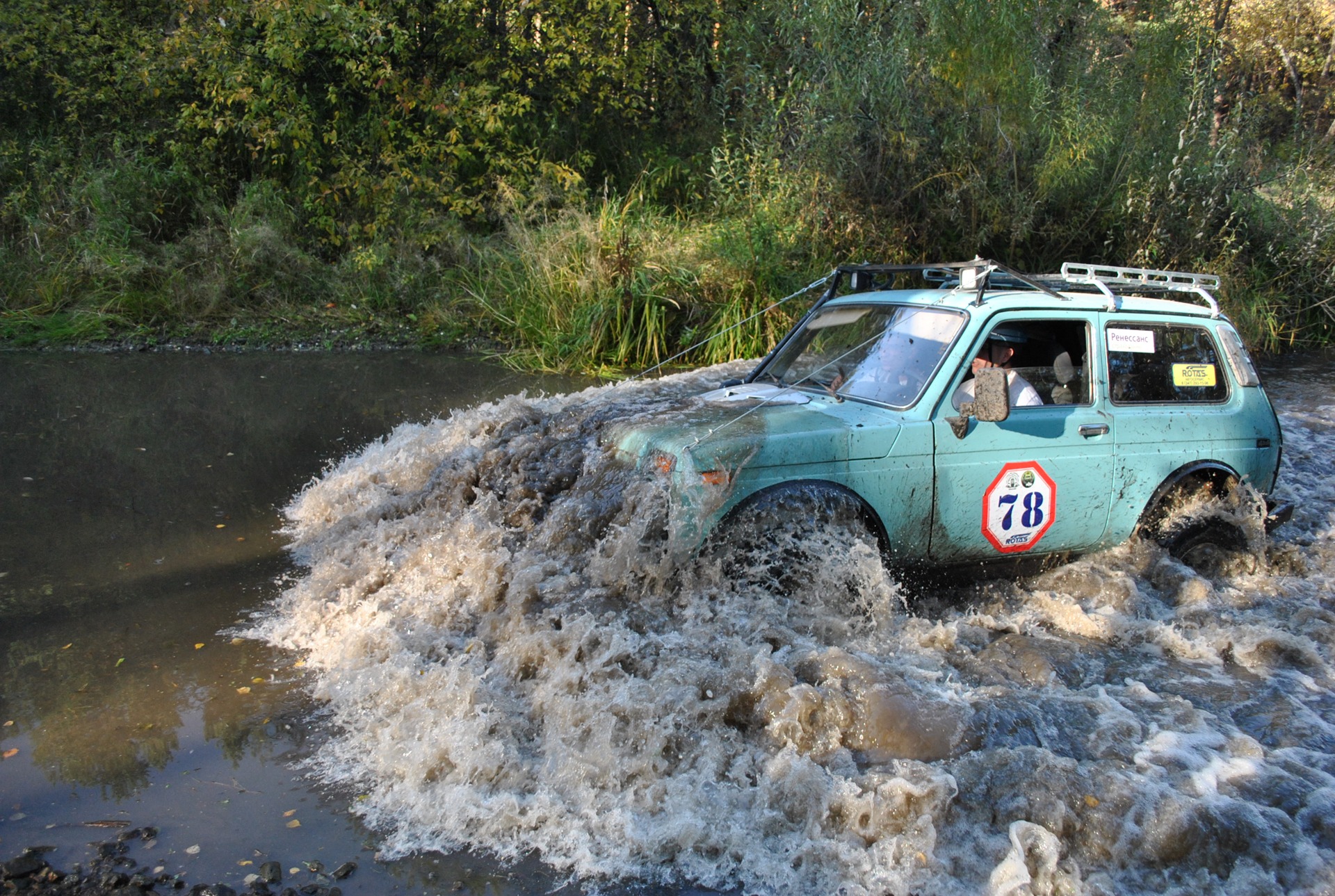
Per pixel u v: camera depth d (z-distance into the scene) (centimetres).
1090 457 525
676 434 485
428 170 1487
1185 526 550
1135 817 334
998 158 1251
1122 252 1359
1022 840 325
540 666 422
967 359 504
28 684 436
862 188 1280
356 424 884
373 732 397
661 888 315
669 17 1648
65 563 573
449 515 574
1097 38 1388
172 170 1432
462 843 335
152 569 567
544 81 1596
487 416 736
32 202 1391
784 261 1266
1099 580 520
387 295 1368
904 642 456
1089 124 1245
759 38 1547
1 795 357
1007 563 525
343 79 1506
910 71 1282
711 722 384
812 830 337
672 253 1248
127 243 1341
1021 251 1344
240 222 1385
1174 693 429
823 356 576
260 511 664
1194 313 579
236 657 465
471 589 489
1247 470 573
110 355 1167
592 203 1468
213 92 1417
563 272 1223
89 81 1487
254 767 376
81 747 388
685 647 424
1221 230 1383
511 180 1469
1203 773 361
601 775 359
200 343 1235
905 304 557
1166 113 1345
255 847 330
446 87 1472
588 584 469
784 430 471
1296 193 1527
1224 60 1532
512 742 378
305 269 1387
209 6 1458
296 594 529
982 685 425
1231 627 487
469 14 1520
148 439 828
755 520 455
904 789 339
